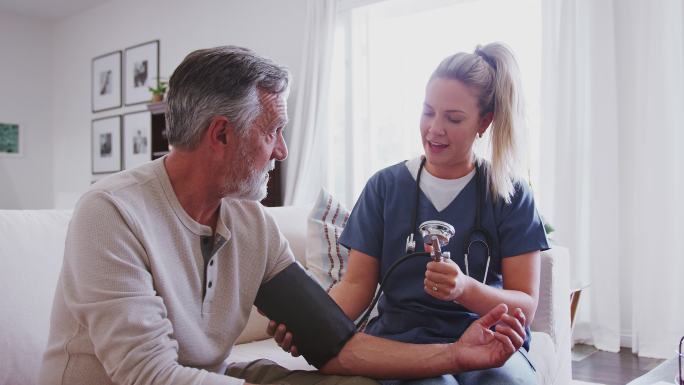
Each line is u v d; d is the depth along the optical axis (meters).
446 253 1.09
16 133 6.35
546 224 2.10
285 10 4.41
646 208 2.87
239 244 1.05
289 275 1.10
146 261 0.89
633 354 2.89
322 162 4.10
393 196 1.30
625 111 2.99
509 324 0.99
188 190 0.96
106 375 0.87
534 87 3.36
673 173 2.82
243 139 0.93
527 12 3.39
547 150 3.14
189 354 0.96
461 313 1.21
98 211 0.86
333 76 4.11
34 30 6.49
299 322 1.07
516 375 1.09
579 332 3.09
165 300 0.91
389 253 1.29
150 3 5.52
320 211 1.90
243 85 0.91
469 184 1.27
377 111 4.02
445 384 1.03
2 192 6.24
